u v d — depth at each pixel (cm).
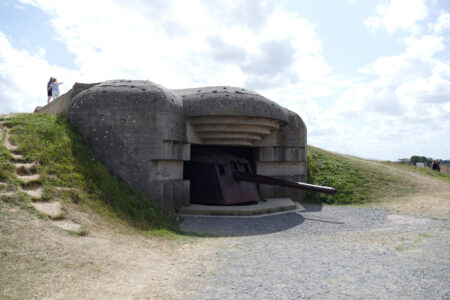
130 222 718
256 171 1323
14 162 700
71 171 760
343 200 1377
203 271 494
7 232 485
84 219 629
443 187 1593
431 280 443
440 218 966
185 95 1076
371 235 757
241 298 394
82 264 455
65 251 482
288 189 1369
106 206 726
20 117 891
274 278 464
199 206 1061
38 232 516
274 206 1127
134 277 448
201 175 1131
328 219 995
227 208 1040
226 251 613
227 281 452
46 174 702
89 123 921
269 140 1316
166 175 955
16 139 773
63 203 645
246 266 520
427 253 573
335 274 478
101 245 543
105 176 826
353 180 1555
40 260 439
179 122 995
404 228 823
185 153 1037
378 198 1386
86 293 381
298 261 548
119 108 910
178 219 924
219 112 1020
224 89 1089
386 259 547
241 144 1131
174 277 462
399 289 415
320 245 665
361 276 466
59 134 853
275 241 705
